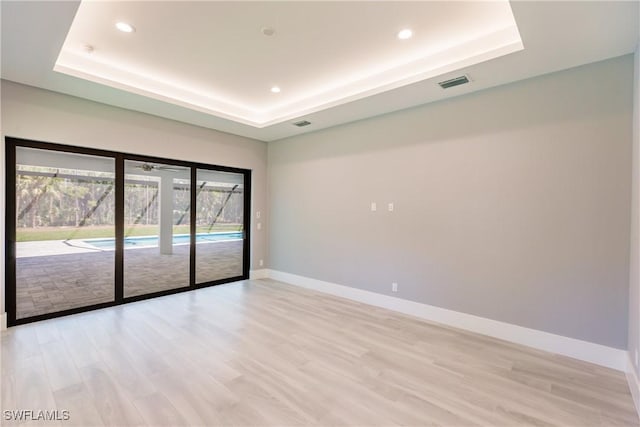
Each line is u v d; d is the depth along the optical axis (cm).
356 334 336
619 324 266
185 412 203
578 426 195
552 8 202
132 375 247
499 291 331
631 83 261
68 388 227
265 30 271
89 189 407
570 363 275
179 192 504
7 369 253
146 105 401
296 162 555
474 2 234
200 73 362
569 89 290
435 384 240
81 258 410
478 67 287
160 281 497
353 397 222
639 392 206
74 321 362
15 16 216
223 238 566
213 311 405
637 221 230
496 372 259
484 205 341
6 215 342
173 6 238
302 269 546
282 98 441
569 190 290
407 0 231
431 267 384
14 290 347
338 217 489
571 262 289
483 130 341
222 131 527
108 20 257
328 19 255
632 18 210
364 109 409
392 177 422
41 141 358
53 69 302
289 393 226
